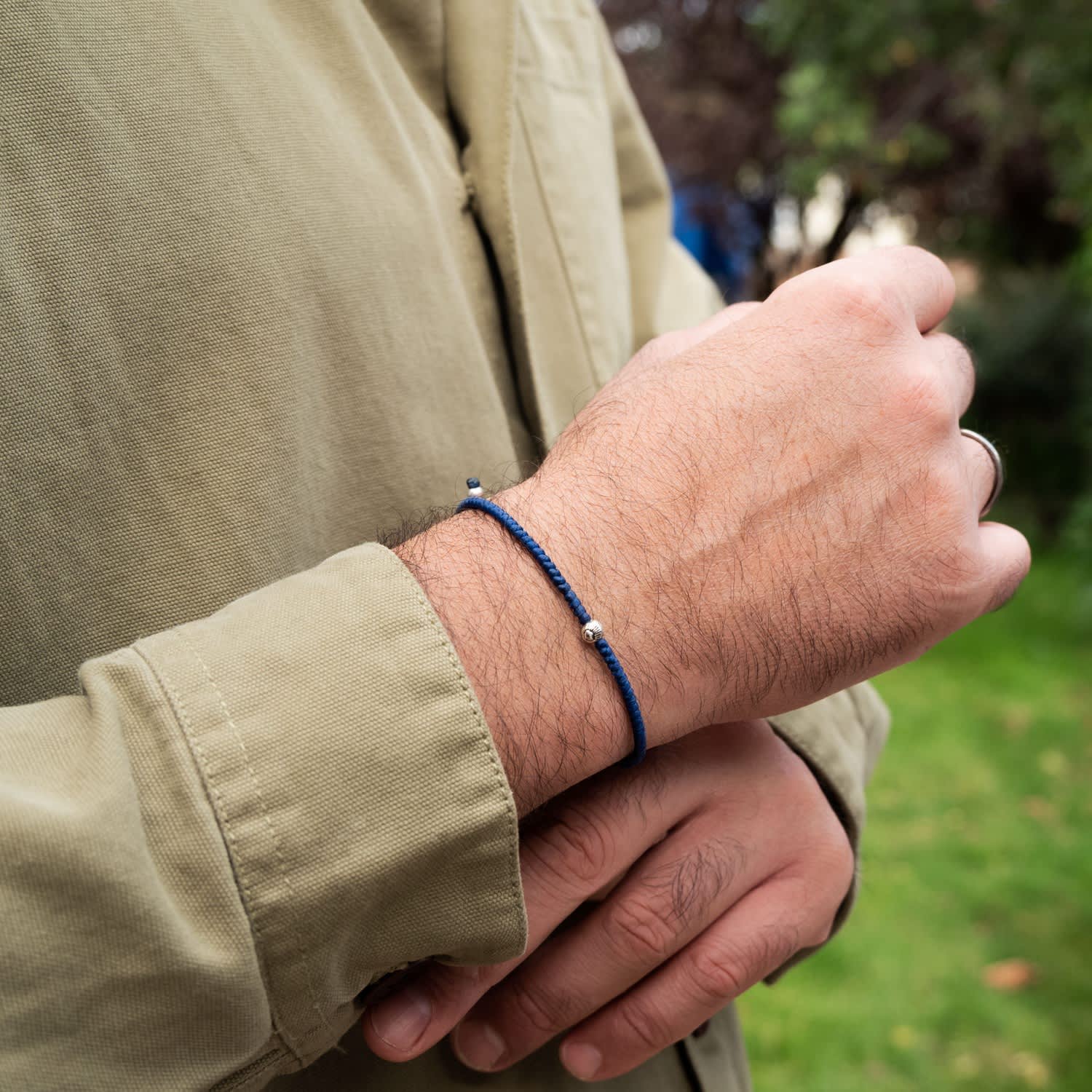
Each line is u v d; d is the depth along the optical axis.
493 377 0.74
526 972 0.62
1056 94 4.91
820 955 2.57
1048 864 2.97
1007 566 0.62
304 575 0.50
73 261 0.51
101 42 0.54
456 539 0.54
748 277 8.40
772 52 5.54
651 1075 0.75
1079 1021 2.35
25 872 0.39
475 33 0.75
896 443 0.58
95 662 0.46
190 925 0.43
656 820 0.61
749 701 0.57
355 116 0.66
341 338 0.61
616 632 0.53
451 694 0.48
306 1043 0.49
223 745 0.44
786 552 0.56
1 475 0.49
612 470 0.56
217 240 0.56
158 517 0.54
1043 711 3.99
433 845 0.47
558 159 0.81
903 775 3.52
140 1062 0.42
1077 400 6.34
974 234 7.36
